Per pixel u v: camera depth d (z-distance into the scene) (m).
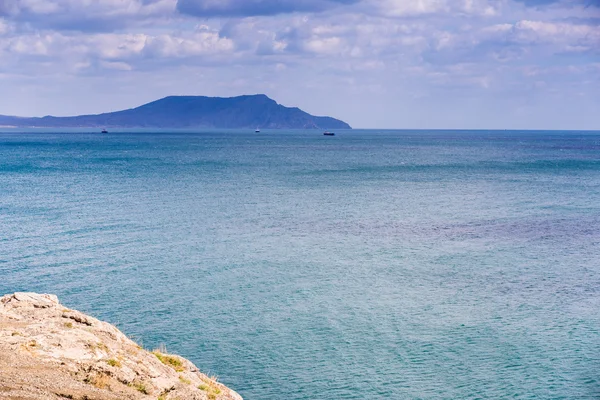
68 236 64.31
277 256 56.94
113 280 48.16
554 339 37.06
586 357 34.56
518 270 52.53
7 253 56.09
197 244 61.62
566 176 139.75
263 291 45.94
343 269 52.47
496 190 110.38
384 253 58.47
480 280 49.34
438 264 54.41
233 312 41.16
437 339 36.94
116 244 60.94
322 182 124.25
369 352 34.97
